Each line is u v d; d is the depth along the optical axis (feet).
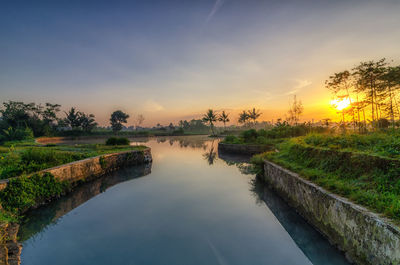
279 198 25.96
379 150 18.86
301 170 23.48
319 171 21.42
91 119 214.07
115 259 13.97
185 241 16.24
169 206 23.67
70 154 38.22
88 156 40.09
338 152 21.07
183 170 43.96
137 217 20.80
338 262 13.38
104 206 23.86
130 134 228.02
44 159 30.22
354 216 12.37
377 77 42.19
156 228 18.49
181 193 28.35
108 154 43.34
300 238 16.37
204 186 31.65
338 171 19.34
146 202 25.04
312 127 81.10
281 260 13.74
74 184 31.09
